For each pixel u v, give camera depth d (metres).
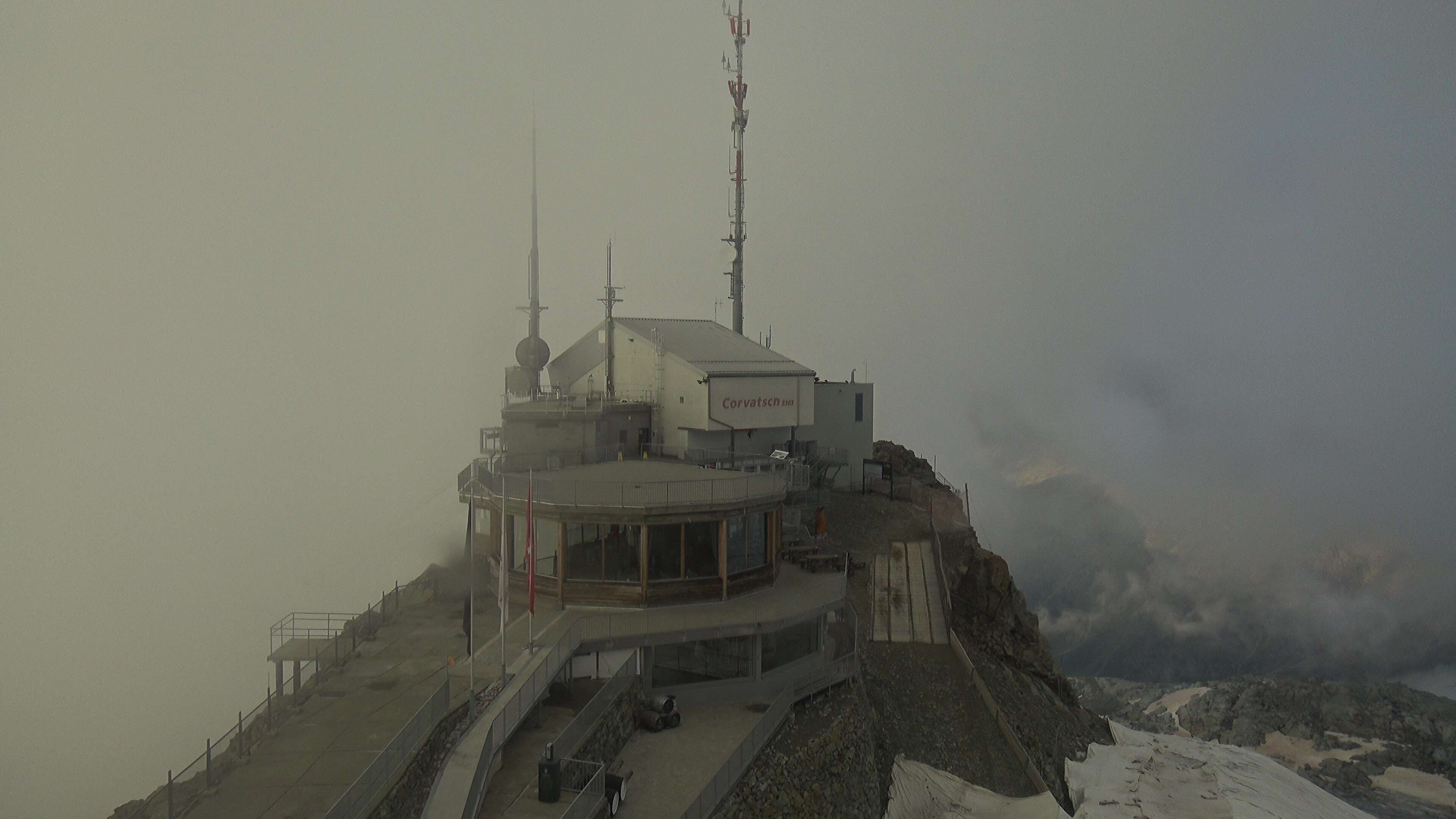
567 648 36.38
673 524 42.25
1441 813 80.88
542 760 28.16
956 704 54.59
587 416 58.75
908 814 43.84
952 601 67.06
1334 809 62.12
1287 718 101.38
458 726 29.14
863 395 86.88
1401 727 95.75
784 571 51.34
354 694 32.06
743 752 35.50
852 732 42.81
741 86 93.69
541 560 42.94
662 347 67.31
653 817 30.34
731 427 65.56
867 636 59.47
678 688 40.56
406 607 45.28
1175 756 63.41
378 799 23.41
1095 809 51.25
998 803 47.78
